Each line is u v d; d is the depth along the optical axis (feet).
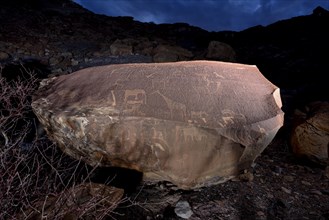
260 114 5.76
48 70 16.29
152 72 5.99
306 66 19.24
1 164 5.08
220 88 5.76
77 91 6.29
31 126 8.89
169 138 5.43
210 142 5.38
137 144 5.57
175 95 5.61
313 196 7.14
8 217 4.64
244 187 7.18
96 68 6.66
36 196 5.31
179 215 5.90
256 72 6.53
